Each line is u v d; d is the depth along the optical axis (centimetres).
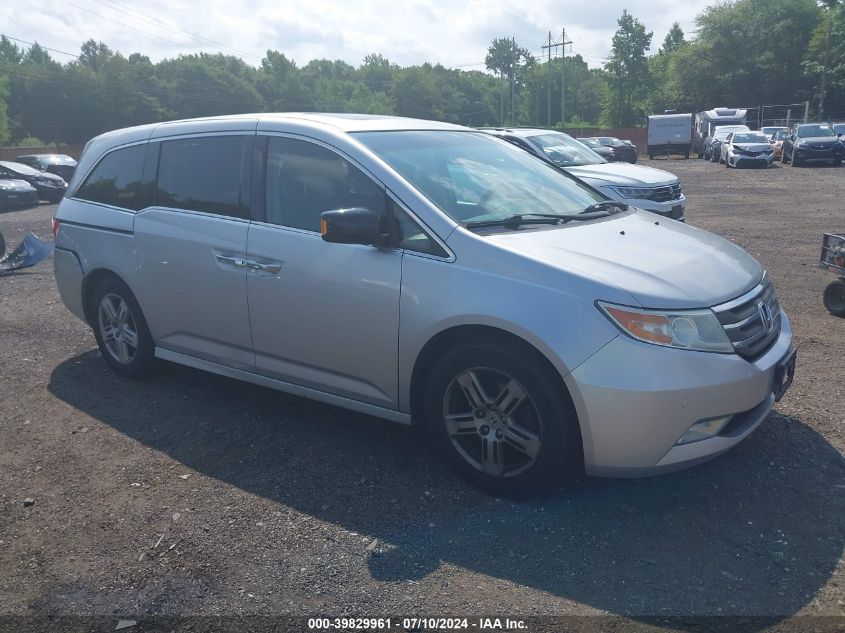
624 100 8462
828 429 436
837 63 6009
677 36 10438
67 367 590
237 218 455
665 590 299
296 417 480
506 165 471
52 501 384
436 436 387
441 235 376
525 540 336
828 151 2830
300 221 428
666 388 326
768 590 297
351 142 419
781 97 6950
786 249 1038
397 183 396
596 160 1159
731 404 338
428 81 11150
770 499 364
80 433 465
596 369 330
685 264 371
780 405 473
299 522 357
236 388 533
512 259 356
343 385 419
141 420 482
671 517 351
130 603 303
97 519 366
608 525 346
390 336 387
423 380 393
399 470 405
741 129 3616
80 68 8619
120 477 407
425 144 450
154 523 360
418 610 292
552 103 11894
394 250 387
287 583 312
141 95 8506
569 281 343
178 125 509
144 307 513
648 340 330
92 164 565
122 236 518
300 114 474
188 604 301
